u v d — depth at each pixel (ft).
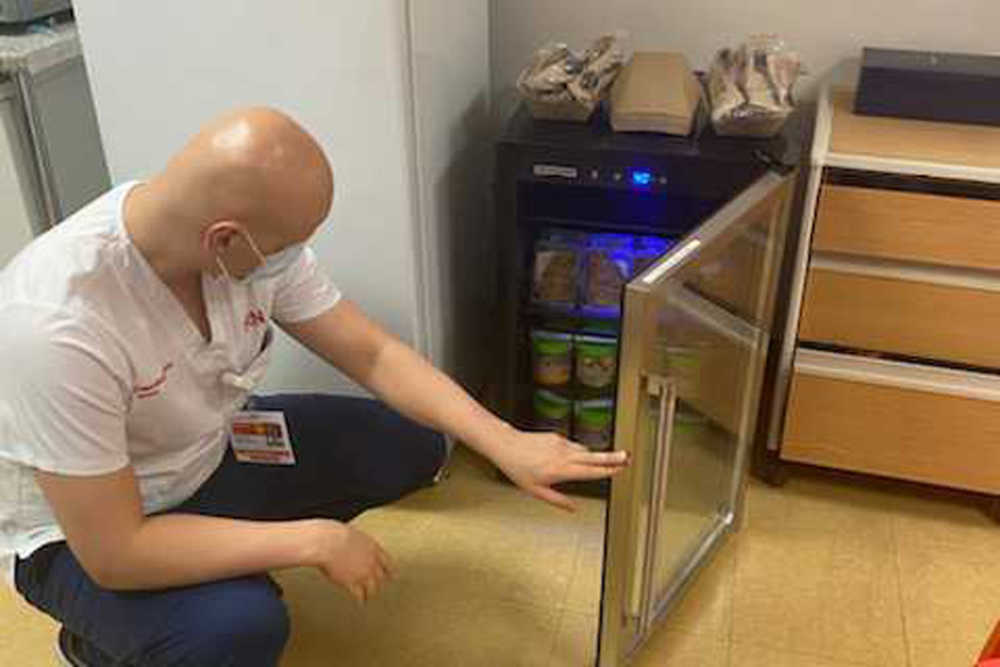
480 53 6.48
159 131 5.51
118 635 3.92
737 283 5.00
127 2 5.14
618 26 6.82
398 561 5.75
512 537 5.95
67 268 3.47
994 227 5.11
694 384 4.95
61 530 3.78
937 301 5.42
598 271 6.06
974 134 5.50
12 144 6.28
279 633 3.95
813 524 6.08
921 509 6.19
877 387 5.69
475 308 7.01
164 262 3.59
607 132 5.57
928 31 6.36
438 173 5.81
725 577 5.67
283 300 4.49
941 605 5.48
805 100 6.70
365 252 5.59
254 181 3.25
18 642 5.22
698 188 5.34
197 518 3.81
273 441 4.80
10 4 6.15
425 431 5.05
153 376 3.77
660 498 4.66
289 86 5.18
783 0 6.47
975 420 5.63
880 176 5.19
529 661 5.12
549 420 6.48
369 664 5.10
